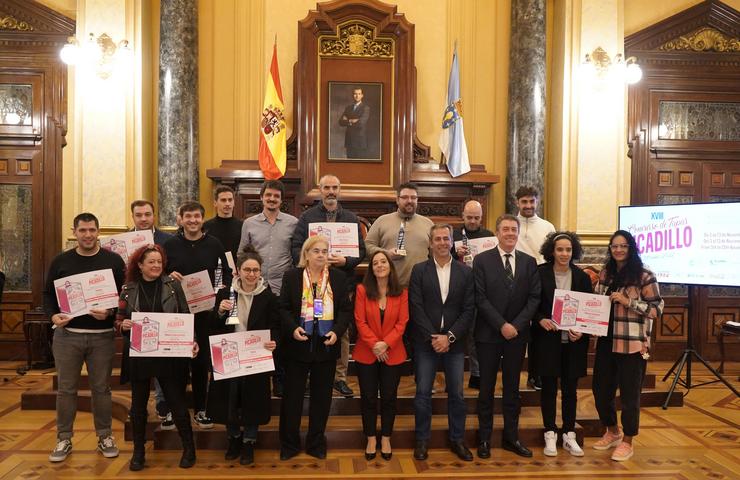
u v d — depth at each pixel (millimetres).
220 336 3818
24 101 6980
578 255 4281
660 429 4832
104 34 6488
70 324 4012
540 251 4363
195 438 4262
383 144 7141
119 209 6492
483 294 4137
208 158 7074
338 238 4574
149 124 6824
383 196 6926
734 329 6027
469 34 7316
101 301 3930
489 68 7340
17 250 7031
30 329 6777
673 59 7383
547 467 4004
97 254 4117
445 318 4086
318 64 7051
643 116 7367
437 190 7070
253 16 7141
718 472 3959
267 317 3984
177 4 6668
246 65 7133
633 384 4129
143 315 3771
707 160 7453
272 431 4289
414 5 7289
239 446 4125
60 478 3762
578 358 4191
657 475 3900
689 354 5773
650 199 7391
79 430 4707
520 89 7035
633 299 4066
